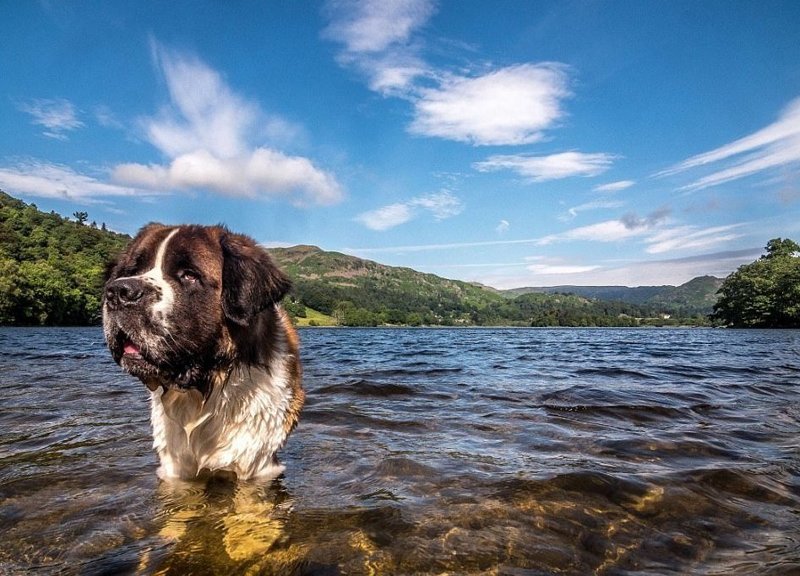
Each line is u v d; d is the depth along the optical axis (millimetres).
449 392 2125
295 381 1087
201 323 899
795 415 1635
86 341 6816
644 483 929
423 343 8039
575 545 688
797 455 1144
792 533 730
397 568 618
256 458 981
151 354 854
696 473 988
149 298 851
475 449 1210
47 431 1389
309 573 607
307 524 754
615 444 1240
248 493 901
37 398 1928
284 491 912
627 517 785
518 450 1200
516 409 1733
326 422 1531
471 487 917
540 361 3980
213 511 811
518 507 820
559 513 796
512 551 666
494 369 3199
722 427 1451
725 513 804
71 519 778
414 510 806
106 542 699
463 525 749
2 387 2219
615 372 2996
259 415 980
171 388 941
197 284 908
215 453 972
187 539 706
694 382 2479
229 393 953
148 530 738
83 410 1690
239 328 961
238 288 929
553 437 1335
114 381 2430
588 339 10562
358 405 1814
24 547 682
